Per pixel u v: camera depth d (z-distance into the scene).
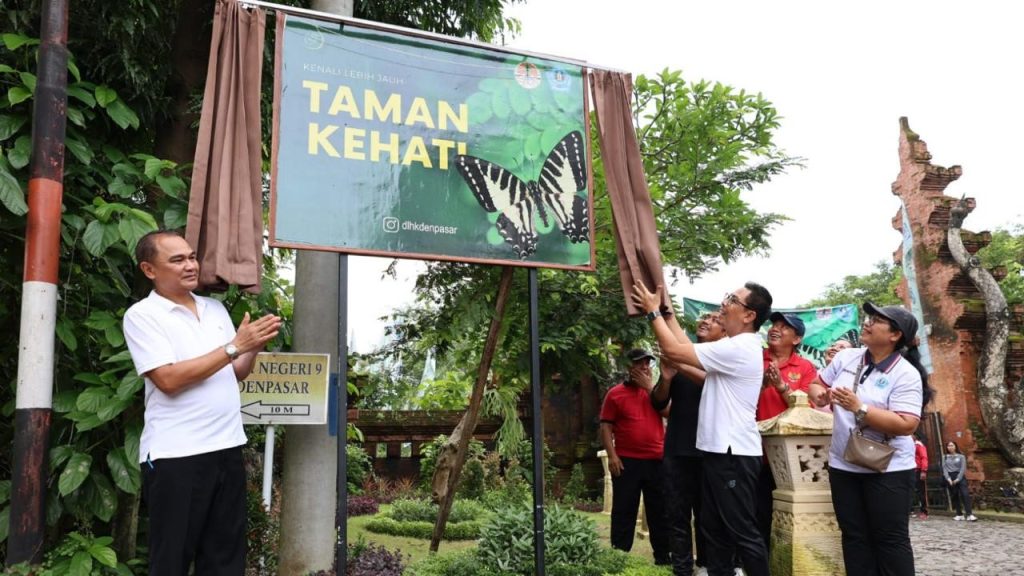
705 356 4.24
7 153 3.97
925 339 16.05
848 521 4.04
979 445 14.62
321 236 4.08
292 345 5.44
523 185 4.62
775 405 5.46
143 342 3.08
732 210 7.91
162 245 3.21
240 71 3.98
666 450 5.09
